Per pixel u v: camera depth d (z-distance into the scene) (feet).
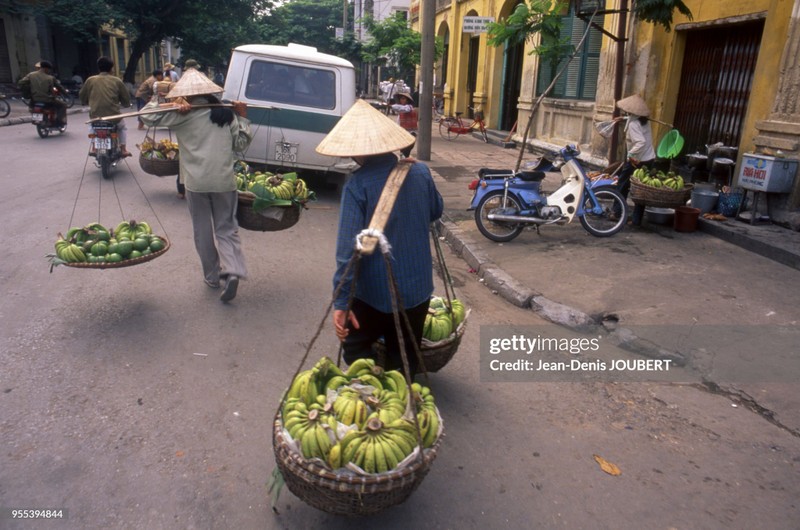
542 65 49.42
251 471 9.99
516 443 11.12
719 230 23.34
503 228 24.23
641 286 18.30
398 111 44.86
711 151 26.96
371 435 7.89
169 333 14.62
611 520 9.27
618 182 26.37
